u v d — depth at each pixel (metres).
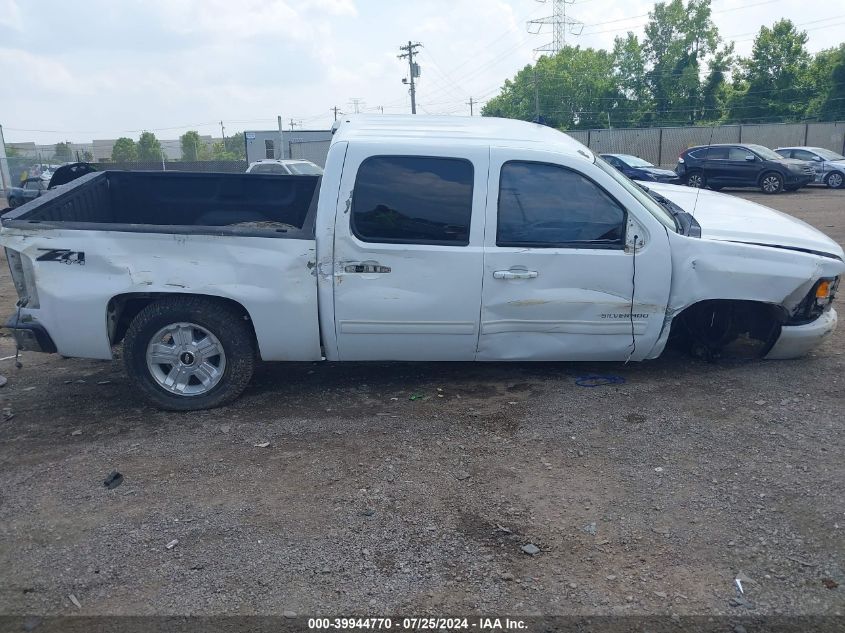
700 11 67.81
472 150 4.97
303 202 6.76
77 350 5.02
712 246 5.12
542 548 3.48
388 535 3.60
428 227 4.97
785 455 4.29
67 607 3.14
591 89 75.06
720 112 68.19
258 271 4.89
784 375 5.47
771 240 5.33
